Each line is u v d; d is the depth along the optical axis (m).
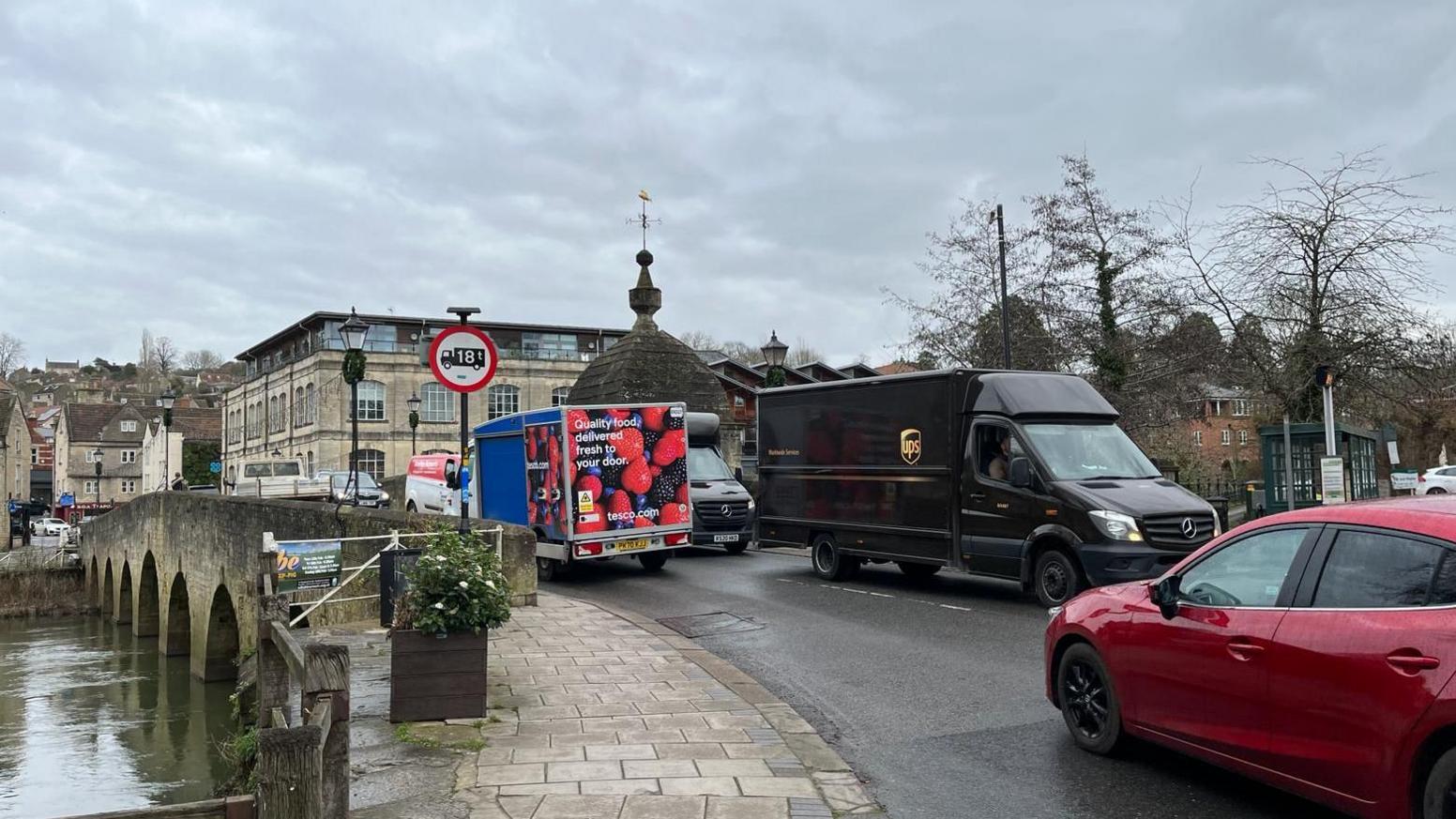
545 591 15.23
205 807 3.46
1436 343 20.19
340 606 12.57
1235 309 21.50
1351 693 4.49
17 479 80.25
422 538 13.12
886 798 5.62
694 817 5.25
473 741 6.70
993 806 5.48
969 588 14.42
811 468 16.12
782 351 24.89
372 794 5.65
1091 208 25.55
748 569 17.56
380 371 69.06
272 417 77.38
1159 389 24.64
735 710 7.59
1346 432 19.88
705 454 21.22
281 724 4.84
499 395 72.88
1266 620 5.04
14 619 41.88
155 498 30.80
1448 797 4.09
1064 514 11.79
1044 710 7.51
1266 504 20.55
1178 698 5.59
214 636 23.41
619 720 7.30
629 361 26.19
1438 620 4.24
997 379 13.18
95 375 150.88
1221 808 5.38
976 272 27.50
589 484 16.14
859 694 8.18
